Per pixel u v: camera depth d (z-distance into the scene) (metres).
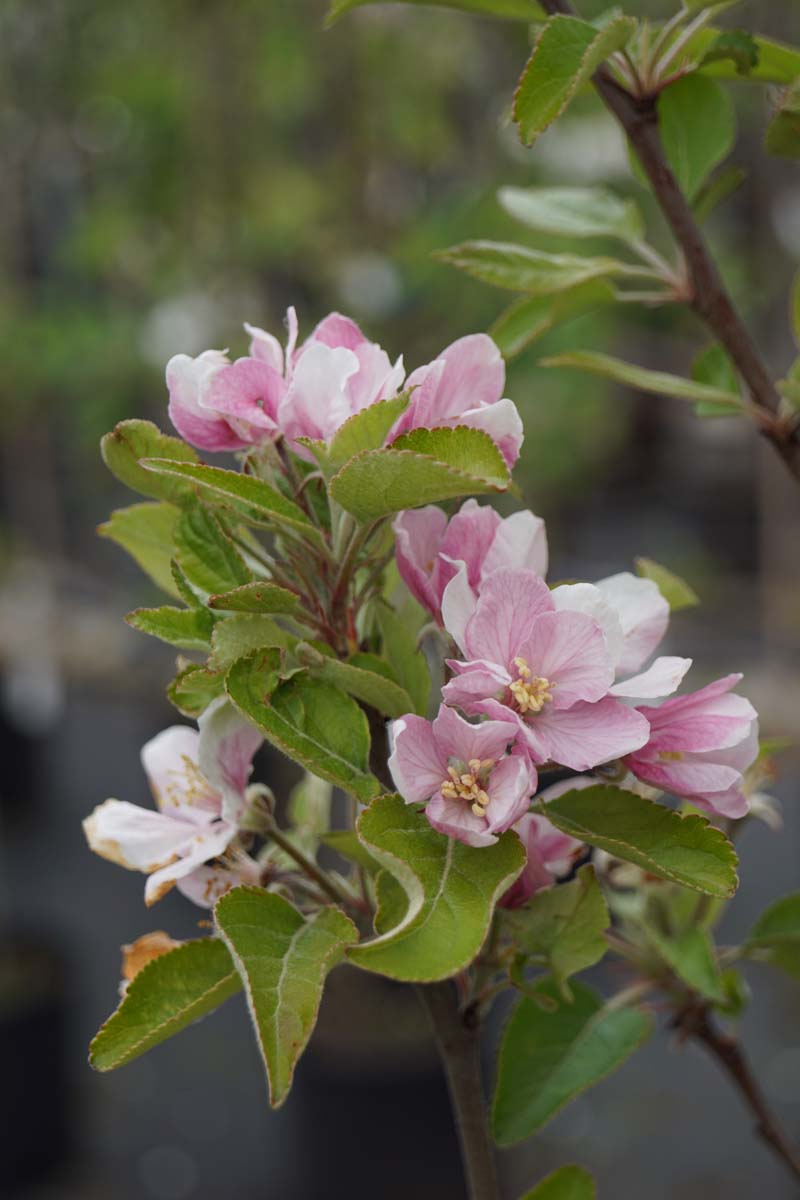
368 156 2.00
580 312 0.74
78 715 3.12
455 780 0.55
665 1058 1.86
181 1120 1.82
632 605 0.60
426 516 0.59
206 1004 0.58
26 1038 1.78
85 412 2.18
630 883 0.71
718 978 0.70
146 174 2.05
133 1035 0.57
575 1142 1.70
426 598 0.58
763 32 1.87
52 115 2.27
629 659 0.59
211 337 2.00
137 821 0.62
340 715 0.57
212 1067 1.91
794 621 2.36
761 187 2.34
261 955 0.55
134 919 2.26
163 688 2.42
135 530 0.65
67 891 2.38
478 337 0.58
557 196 0.78
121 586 2.73
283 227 1.89
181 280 2.01
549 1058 0.72
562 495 2.33
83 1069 1.91
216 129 1.97
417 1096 1.65
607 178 2.02
